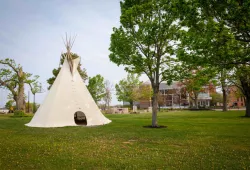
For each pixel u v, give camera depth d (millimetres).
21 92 36031
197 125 17656
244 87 25312
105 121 19672
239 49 10703
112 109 42031
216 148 9094
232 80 26281
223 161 7109
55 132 14102
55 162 7086
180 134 12961
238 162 6969
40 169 6363
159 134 13055
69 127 16609
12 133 13703
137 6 15297
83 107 18531
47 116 17375
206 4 10055
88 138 11820
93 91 46219
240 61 10508
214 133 13211
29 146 9664
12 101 54438
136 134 13117
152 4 15398
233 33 10297
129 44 16172
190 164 6805
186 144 10047
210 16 10344
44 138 11820
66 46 20297
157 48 16531
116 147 9492
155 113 16781
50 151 8688
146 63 16109
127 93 55531
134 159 7434
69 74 19500
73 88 18828
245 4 8633
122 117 28656
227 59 10484
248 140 10883
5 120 23656
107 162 7059
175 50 15328
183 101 78062
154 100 16844
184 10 10641
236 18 9461
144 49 16625
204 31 10648
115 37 16062
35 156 7867
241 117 24656
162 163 6930
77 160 7324
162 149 9031
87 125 17828
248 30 9766
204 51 10547
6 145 9836
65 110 17828
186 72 15914
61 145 9930
